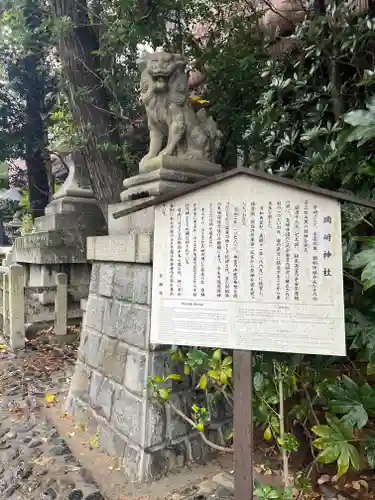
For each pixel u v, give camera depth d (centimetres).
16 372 511
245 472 203
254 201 206
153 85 363
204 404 327
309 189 193
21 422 380
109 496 274
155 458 295
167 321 219
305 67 380
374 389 252
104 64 534
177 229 221
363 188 263
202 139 379
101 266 392
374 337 237
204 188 216
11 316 591
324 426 238
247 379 204
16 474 294
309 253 196
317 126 309
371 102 224
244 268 207
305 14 407
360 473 285
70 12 514
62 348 596
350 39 311
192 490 277
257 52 459
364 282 208
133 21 456
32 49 683
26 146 953
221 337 208
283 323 199
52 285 645
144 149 611
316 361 268
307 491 257
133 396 311
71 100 548
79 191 699
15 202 1246
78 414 387
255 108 479
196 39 541
